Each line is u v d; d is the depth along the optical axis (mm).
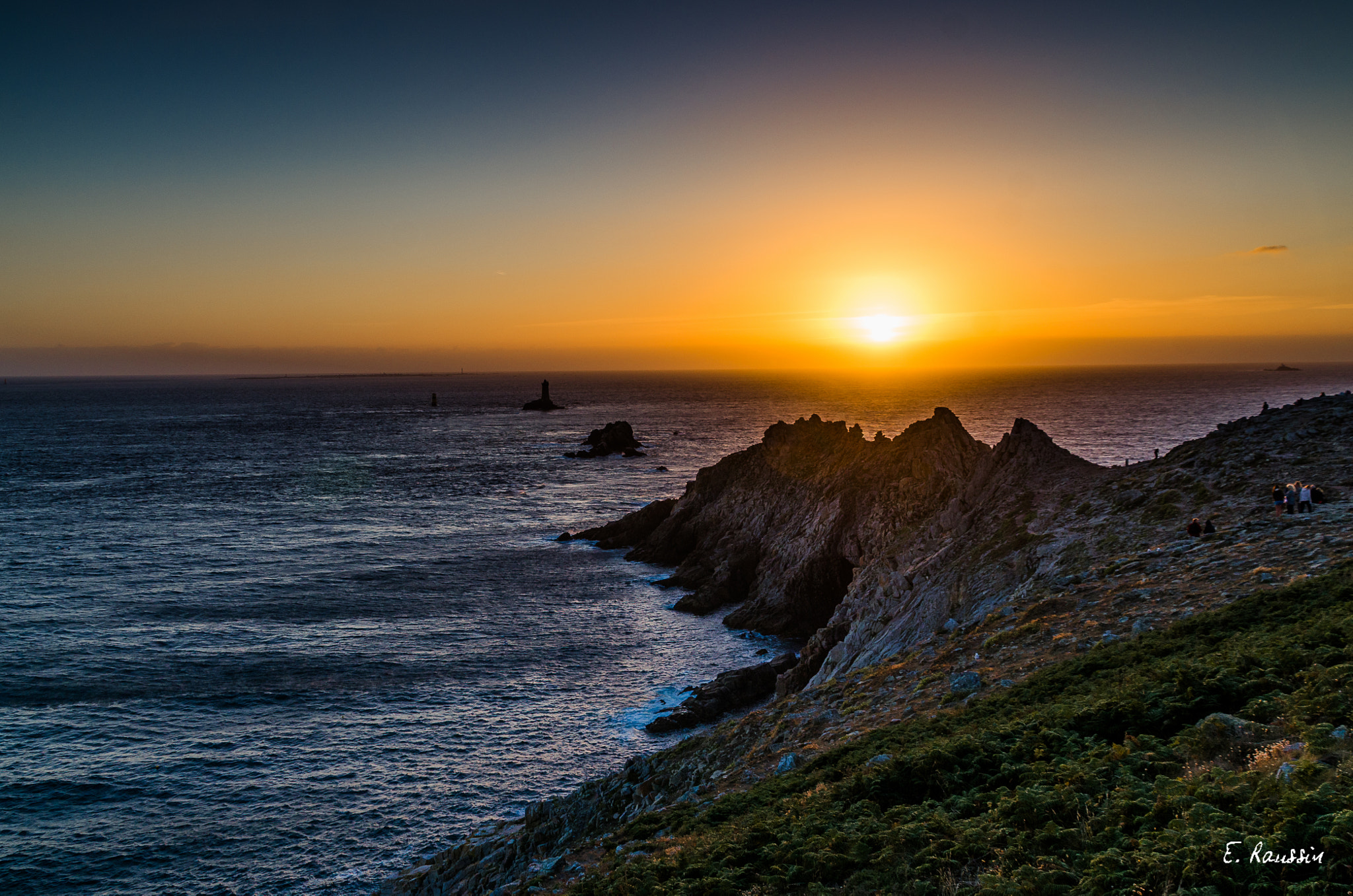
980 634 27125
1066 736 15461
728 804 18766
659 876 14922
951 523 48469
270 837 33094
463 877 26641
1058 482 45469
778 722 25453
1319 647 15852
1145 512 35250
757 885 13312
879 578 48469
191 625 58250
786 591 61531
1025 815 12688
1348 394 43500
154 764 38719
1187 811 11062
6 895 29656
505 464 157625
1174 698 15414
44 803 35375
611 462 161500
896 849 13031
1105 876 10219
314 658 52219
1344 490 30594
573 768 38719
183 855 31938
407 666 51250
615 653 54406
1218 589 23484
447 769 38438
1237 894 9383
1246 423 42719
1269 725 13453
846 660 40250
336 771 38188
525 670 51094
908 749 17828
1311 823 9914
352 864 31359
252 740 41188
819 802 16031
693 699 44656
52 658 51344
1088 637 22688
